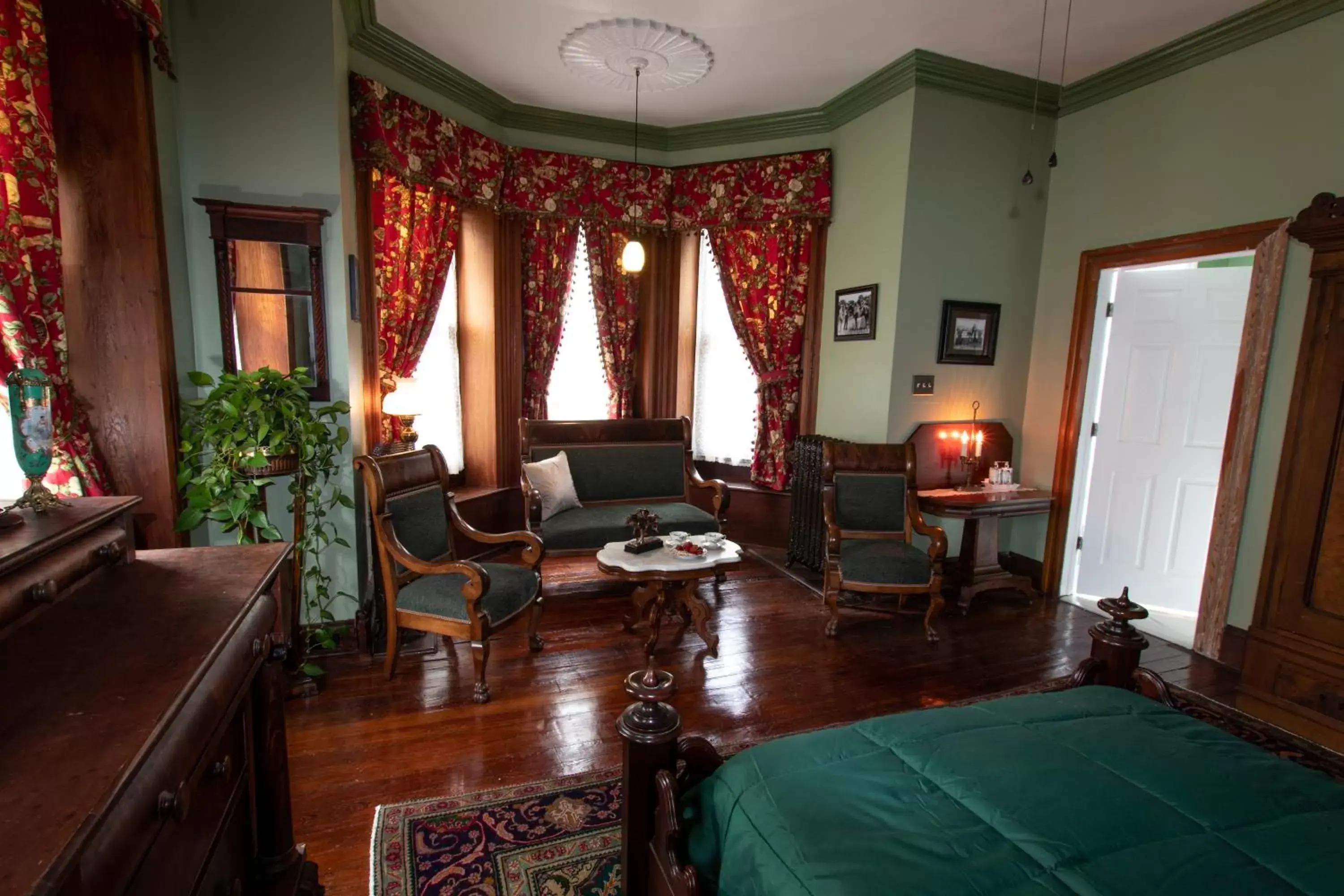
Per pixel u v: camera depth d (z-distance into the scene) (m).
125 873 0.77
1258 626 2.87
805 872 1.08
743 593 4.08
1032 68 3.73
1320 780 1.33
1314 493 2.68
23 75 1.81
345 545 3.04
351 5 3.02
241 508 2.43
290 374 2.71
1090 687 1.78
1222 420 3.66
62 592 1.19
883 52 3.57
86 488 2.12
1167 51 3.42
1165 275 3.76
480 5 3.11
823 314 4.55
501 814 2.02
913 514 3.70
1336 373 2.61
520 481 4.54
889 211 3.90
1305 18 2.90
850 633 3.51
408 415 3.43
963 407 4.16
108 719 0.84
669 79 3.74
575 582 4.20
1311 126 2.91
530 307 4.57
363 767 2.25
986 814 1.19
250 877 1.41
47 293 1.92
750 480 5.00
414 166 3.55
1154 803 1.22
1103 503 4.05
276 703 1.47
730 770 1.42
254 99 2.76
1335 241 2.60
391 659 2.87
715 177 4.64
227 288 2.76
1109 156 3.79
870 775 1.33
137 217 2.36
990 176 3.98
